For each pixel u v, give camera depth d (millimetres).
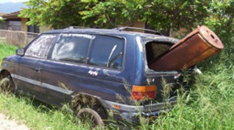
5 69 5605
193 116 3488
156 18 7180
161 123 3443
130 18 7164
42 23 9336
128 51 3486
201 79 4152
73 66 4051
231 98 3807
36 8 9234
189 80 4074
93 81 3738
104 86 3605
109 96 3539
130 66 3395
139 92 3299
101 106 3746
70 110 4129
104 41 3842
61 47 4430
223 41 5684
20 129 4008
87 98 3854
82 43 4113
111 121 3564
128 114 3355
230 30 6023
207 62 4902
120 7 7293
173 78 3783
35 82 4758
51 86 4398
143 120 3314
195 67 4438
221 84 4020
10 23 23891
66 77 4113
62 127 3910
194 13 6379
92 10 7645
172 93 3822
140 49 3451
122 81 3408
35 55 4898
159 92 3561
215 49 3611
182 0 6094
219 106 3555
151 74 3420
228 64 4863
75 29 4461
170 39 4203
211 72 4500
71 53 4211
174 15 6828
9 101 4984
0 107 4770
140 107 3320
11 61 5426
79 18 9344
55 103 4438
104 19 7539
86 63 3928
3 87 5676
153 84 3449
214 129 3307
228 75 4457
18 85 5270
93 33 4035
